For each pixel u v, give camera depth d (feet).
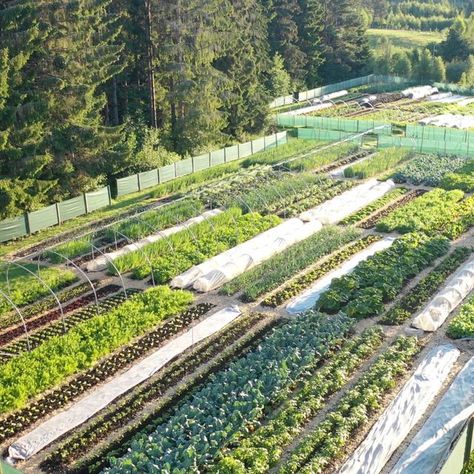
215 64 179.83
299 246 105.29
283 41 262.47
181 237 108.99
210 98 165.78
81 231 119.75
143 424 64.08
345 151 164.96
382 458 57.06
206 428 61.36
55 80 123.24
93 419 65.31
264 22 225.97
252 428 62.18
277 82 247.70
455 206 122.42
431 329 80.12
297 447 58.95
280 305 88.63
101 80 136.36
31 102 118.52
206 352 76.54
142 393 69.31
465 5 490.49
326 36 291.58
